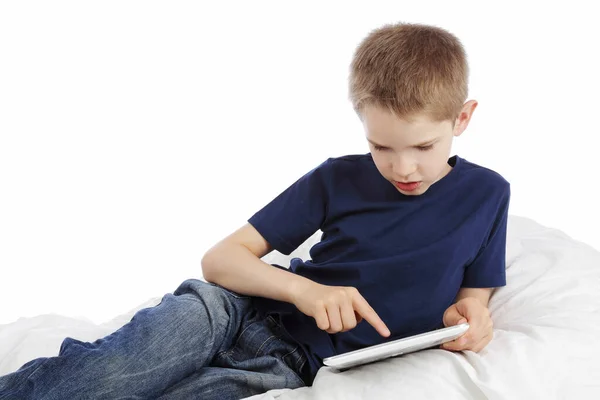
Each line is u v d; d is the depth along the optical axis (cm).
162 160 333
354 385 147
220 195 332
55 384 141
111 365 144
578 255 187
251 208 328
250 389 155
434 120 147
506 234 189
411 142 148
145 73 332
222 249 170
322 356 161
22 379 143
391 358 155
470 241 167
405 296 164
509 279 182
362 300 151
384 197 168
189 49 332
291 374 158
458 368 148
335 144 335
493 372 148
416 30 157
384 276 164
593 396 150
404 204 166
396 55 150
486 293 175
